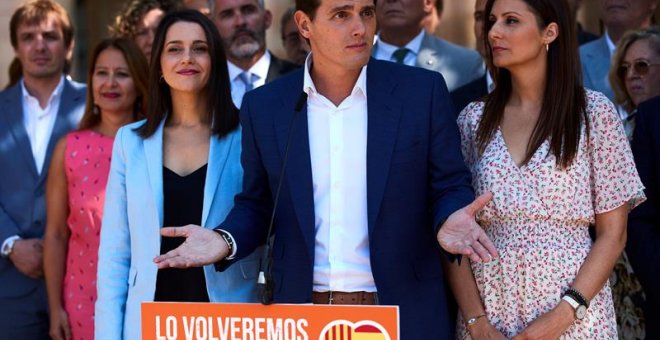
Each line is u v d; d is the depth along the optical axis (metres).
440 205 7.10
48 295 10.53
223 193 8.25
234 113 8.55
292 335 6.29
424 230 7.41
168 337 6.43
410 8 11.76
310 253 7.26
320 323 6.21
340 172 7.32
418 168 7.31
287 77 7.67
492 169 7.48
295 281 7.34
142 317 6.45
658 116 8.59
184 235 7.07
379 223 7.22
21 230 11.22
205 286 8.16
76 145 10.18
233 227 7.34
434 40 12.09
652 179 8.54
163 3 12.87
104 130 10.32
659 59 9.66
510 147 7.55
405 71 7.48
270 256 6.78
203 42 8.48
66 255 10.50
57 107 11.76
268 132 7.49
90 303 10.02
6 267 11.16
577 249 7.40
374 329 6.14
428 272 7.40
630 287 8.87
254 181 7.68
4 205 11.28
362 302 7.32
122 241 8.53
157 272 8.22
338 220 7.32
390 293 7.23
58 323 10.40
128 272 8.55
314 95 7.37
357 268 7.30
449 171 7.29
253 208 7.66
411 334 7.25
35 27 11.66
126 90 10.20
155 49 8.54
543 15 7.38
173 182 8.32
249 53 11.84
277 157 7.41
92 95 10.30
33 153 11.50
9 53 16.47
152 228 8.23
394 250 7.23
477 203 6.69
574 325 7.36
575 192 7.36
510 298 7.40
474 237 6.59
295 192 7.32
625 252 8.69
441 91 7.41
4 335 11.13
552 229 7.39
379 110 7.30
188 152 8.41
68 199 10.35
